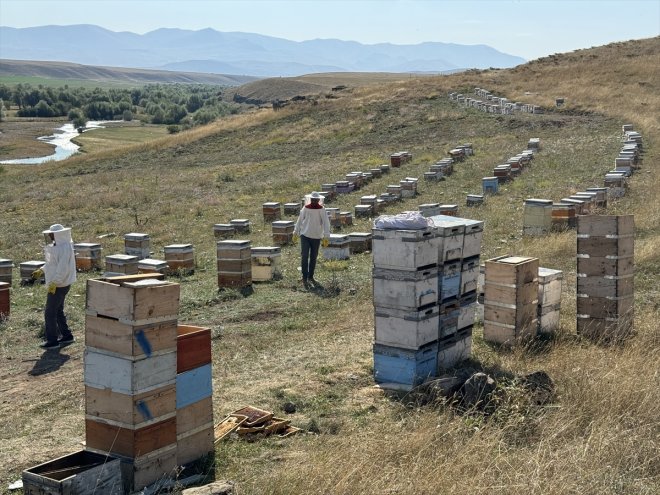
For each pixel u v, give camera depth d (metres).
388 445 8.19
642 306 14.73
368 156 49.53
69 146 98.44
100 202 38.53
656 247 18.72
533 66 82.31
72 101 192.00
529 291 12.26
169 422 7.56
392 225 10.34
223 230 26.92
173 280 19.95
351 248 22.64
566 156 40.06
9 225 33.34
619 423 8.84
